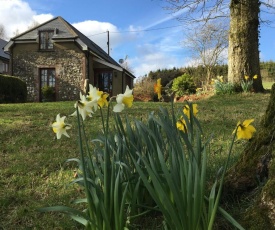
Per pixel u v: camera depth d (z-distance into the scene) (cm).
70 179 333
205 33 2266
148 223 223
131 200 211
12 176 345
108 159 189
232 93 1130
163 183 184
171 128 190
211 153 366
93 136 489
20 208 268
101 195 186
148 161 208
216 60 2433
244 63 1155
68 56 2392
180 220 168
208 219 169
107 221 181
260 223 186
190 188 164
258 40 1175
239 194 233
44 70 2431
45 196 295
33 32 2433
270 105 236
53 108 909
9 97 1616
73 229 233
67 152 423
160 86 212
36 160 394
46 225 241
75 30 2642
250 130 176
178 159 179
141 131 207
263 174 226
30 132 541
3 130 552
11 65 2428
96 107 191
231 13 1177
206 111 735
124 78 2769
